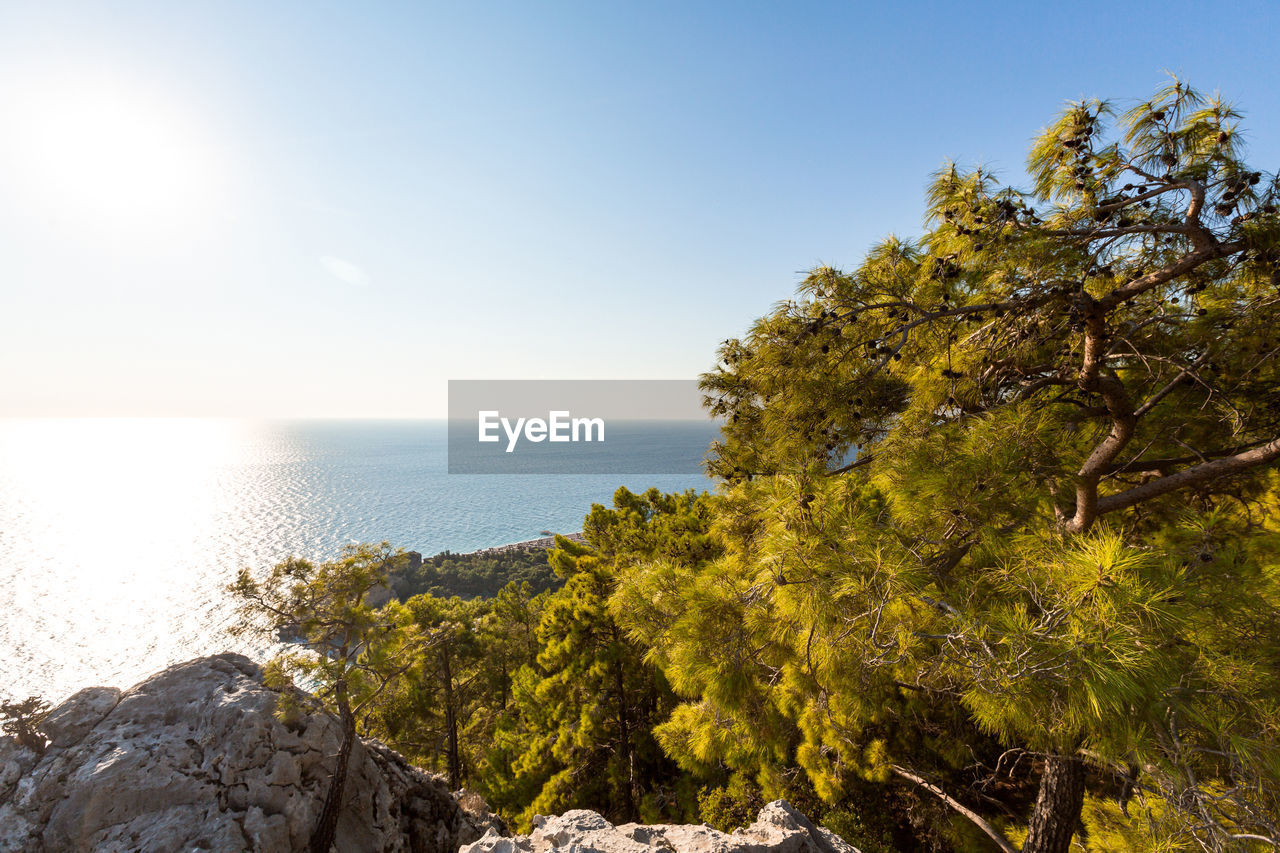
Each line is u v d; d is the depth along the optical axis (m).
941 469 3.51
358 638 12.52
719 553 10.00
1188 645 2.93
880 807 9.06
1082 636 2.56
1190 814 2.82
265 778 10.16
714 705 5.59
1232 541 4.00
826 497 3.86
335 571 12.59
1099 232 3.38
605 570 13.78
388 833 11.79
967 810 6.96
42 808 9.14
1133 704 2.46
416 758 24.83
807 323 4.70
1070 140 3.61
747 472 6.20
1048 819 5.23
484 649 28.45
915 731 8.05
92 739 10.24
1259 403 3.81
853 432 4.67
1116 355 3.86
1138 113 3.61
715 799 9.79
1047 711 2.69
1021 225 3.51
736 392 6.25
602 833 4.17
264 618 12.00
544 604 31.31
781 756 5.50
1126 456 4.52
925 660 3.42
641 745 13.36
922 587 3.28
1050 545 3.31
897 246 4.96
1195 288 3.57
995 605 3.17
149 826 9.17
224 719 10.68
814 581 3.47
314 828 10.36
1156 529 4.71
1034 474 3.64
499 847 4.04
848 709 4.84
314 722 11.62
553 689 14.20
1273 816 2.56
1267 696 2.76
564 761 14.01
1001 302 3.69
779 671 5.18
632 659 13.15
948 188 4.23
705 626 4.67
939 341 4.37
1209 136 3.43
